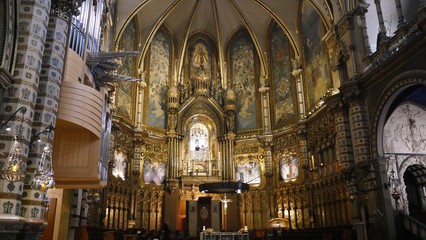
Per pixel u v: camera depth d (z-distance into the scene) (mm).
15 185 9203
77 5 12789
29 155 10406
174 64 32500
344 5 22078
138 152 27328
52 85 11391
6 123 9477
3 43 9664
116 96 25938
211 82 32594
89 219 20328
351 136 20609
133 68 28875
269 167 28516
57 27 11961
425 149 20266
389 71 17828
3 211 8875
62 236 17250
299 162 26469
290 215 26156
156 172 28422
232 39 33594
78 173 13750
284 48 30250
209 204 23656
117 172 24984
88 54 16031
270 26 31734
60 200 17531
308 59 27094
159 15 30000
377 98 18859
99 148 14062
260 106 30906
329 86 23672
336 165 22312
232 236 18750
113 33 25422
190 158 30438
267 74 31203
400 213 18094
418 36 15180
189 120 31203
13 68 9883
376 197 18312
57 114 12398
